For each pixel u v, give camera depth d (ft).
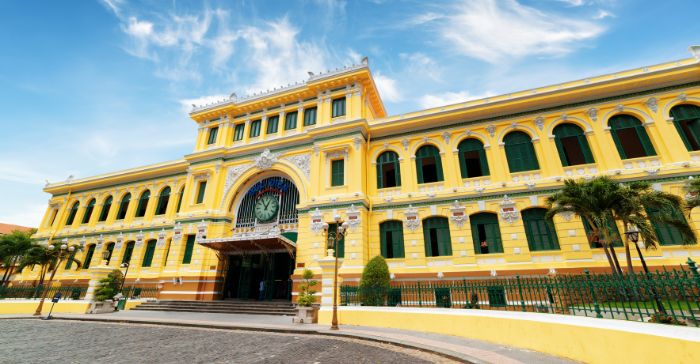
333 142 71.00
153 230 89.15
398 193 65.98
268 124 84.74
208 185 81.25
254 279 71.92
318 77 78.38
